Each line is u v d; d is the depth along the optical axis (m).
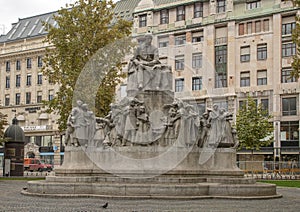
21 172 37.38
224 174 18.66
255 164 39.00
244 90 51.28
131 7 46.22
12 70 68.88
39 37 66.38
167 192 15.78
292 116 48.88
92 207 13.27
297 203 15.00
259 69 50.97
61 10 30.72
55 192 16.61
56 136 62.41
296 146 48.22
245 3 52.16
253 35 51.41
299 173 37.38
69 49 29.42
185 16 51.84
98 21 29.73
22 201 14.95
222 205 14.08
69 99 29.23
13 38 70.56
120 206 13.53
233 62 51.88
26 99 67.25
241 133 43.94
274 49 50.25
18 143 37.38
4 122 37.41
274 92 49.94
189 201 15.16
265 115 48.22
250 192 16.53
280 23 50.12
